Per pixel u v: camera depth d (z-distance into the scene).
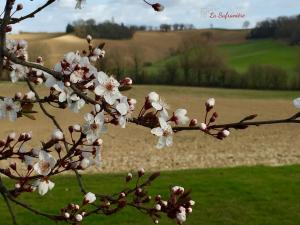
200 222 13.05
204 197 15.16
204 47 83.12
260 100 65.69
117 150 30.42
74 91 3.13
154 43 82.38
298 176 18.31
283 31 112.31
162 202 3.43
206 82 82.19
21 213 13.28
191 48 82.88
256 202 14.70
